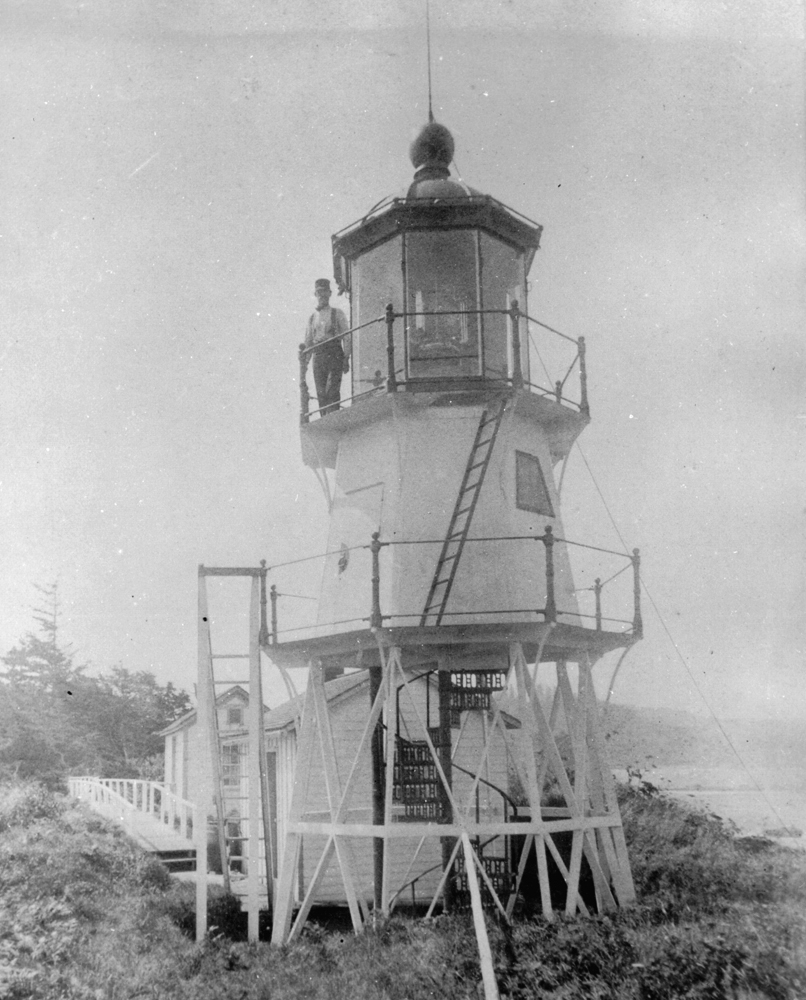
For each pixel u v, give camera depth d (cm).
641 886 1812
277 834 2069
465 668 1587
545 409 1538
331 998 1244
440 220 1519
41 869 1662
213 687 1688
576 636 1464
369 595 1493
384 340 1555
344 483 1583
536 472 1569
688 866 1900
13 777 2970
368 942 1330
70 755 3616
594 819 1491
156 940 1510
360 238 1570
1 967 1322
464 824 1344
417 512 1482
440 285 1527
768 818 2386
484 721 1672
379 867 1653
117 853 1872
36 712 3603
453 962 1254
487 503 1477
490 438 1501
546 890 1373
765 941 1287
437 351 1506
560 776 1448
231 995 1293
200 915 1578
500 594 1450
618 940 1288
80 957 1398
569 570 1582
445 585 1451
